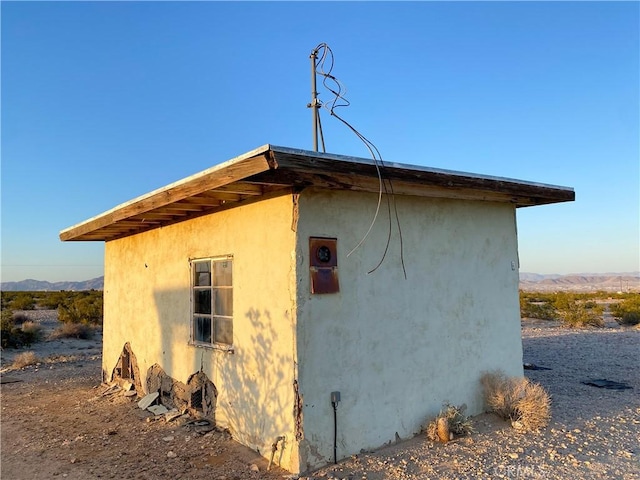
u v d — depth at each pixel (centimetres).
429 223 624
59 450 587
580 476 459
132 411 757
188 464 526
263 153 416
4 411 783
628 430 594
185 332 725
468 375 646
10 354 1461
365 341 547
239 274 598
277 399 520
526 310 2625
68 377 1079
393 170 507
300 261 502
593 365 1095
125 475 502
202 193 541
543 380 919
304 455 488
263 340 546
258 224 562
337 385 520
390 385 564
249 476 487
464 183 577
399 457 515
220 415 634
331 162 454
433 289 619
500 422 625
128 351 915
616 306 2697
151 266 834
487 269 686
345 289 536
